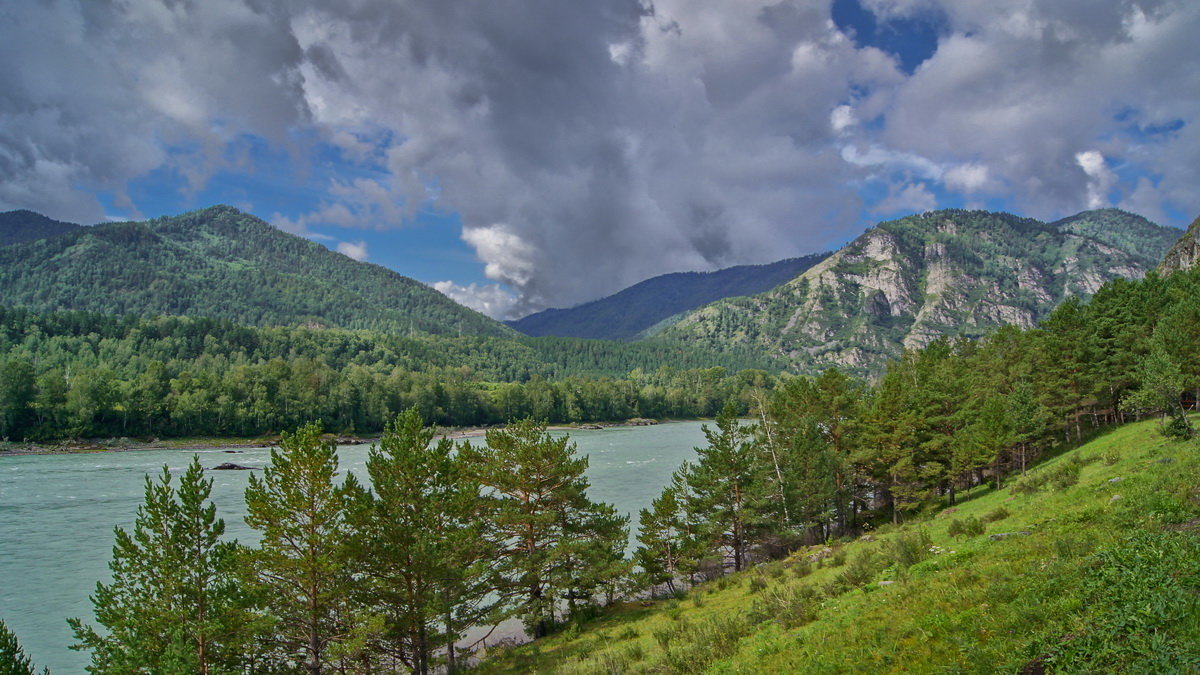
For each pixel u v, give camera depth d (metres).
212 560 25.14
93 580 45.47
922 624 13.88
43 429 141.50
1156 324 56.91
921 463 56.31
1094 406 64.94
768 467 52.75
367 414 190.00
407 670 32.94
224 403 162.62
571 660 27.00
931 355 86.88
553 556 35.28
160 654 22.33
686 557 41.78
